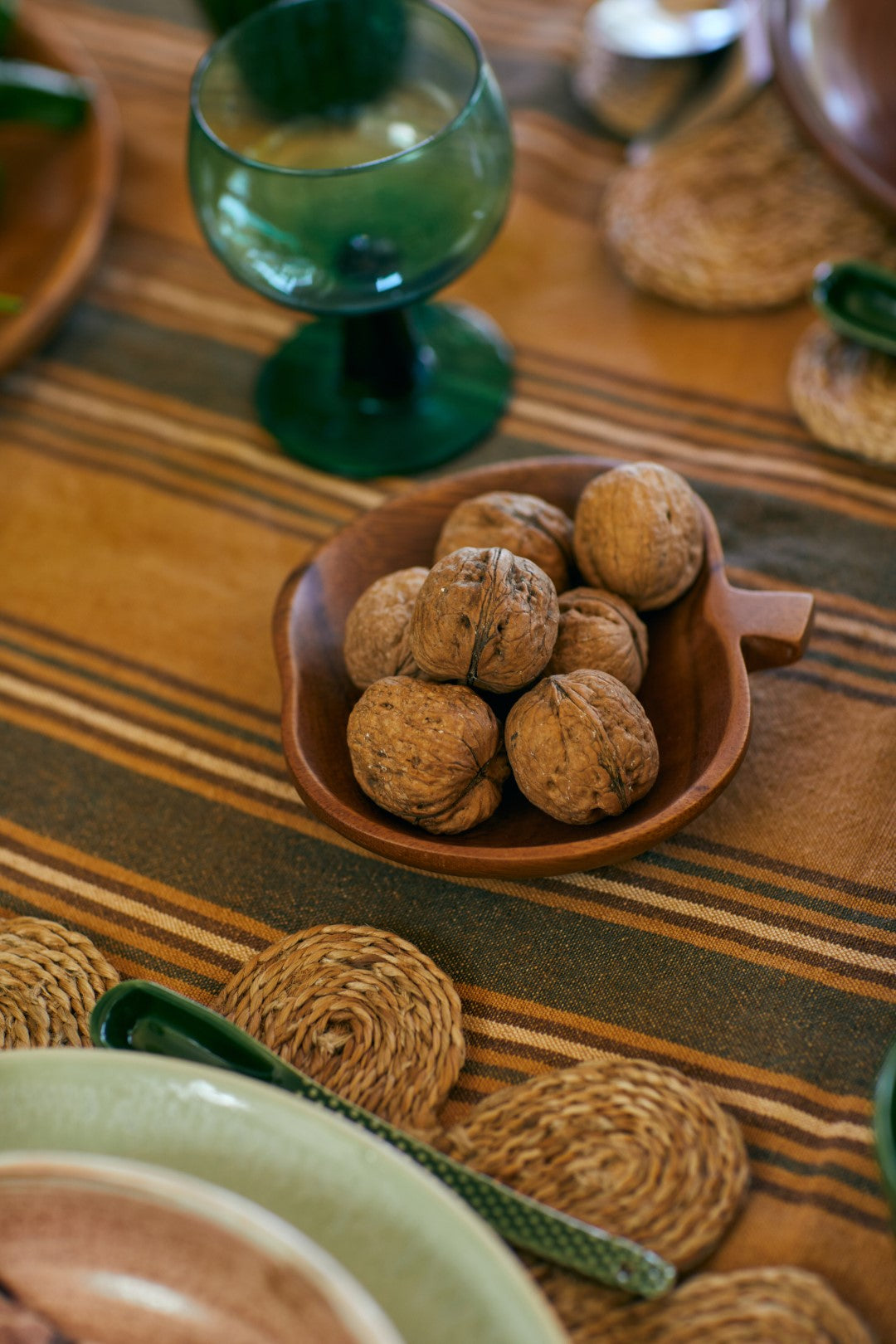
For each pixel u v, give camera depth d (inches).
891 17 26.1
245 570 25.5
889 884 21.6
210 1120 18.9
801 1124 20.2
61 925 22.3
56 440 27.4
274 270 24.1
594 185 29.2
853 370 25.4
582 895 21.9
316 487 26.3
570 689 20.6
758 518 24.8
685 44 29.2
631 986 21.3
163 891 22.7
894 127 25.8
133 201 30.2
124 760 23.9
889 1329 19.0
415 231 23.9
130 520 26.3
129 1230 17.7
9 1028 21.2
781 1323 18.8
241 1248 17.5
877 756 22.5
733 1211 19.6
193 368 27.9
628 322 27.4
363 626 21.8
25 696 24.7
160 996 20.4
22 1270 17.9
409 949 21.3
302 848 22.8
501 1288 17.8
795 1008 20.9
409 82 25.4
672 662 22.0
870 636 23.5
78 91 29.3
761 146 28.1
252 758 23.7
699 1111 20.0
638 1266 18.7
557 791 20.5
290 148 25.7
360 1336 17.0
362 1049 20.7
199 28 33.2
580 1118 20.1
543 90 30.4
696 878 21.9
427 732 20.6
